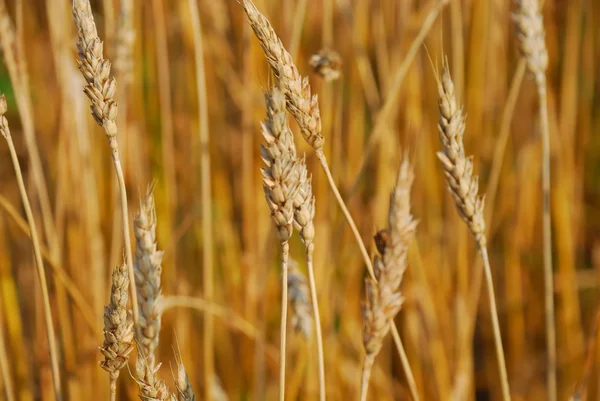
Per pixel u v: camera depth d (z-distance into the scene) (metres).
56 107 1.18
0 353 0.99
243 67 1.26
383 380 1.23
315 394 1.13
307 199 0.84
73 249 1.13
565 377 1.42
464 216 0.90
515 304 1.46
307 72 1.34
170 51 1.45
